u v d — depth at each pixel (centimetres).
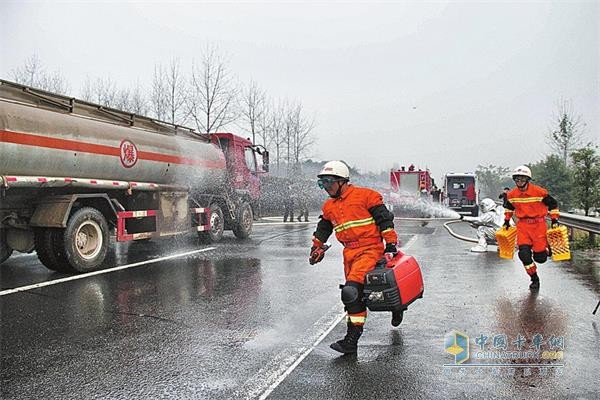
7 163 844
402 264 532
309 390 426
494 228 1295
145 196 1229
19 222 973
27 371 467
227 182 1606
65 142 945
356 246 534
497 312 673
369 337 568
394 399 409
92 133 1017
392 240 520
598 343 546
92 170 1020
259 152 1844
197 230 1431
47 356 506
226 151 1644
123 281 884
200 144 1455
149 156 1184
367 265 522
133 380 447
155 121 1285
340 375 458
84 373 462
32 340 556
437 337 567
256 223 2430
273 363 488
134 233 1181
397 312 579
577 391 424
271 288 831
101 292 794
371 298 515
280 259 1159
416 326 609
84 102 1048
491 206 1301
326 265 1072
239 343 548
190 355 510
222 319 643
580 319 638
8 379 449
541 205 826
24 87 919
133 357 504
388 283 512
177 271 990
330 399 409
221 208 1595
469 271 999
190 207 1421
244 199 1736
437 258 1183
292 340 559
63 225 924
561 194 2602
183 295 777
